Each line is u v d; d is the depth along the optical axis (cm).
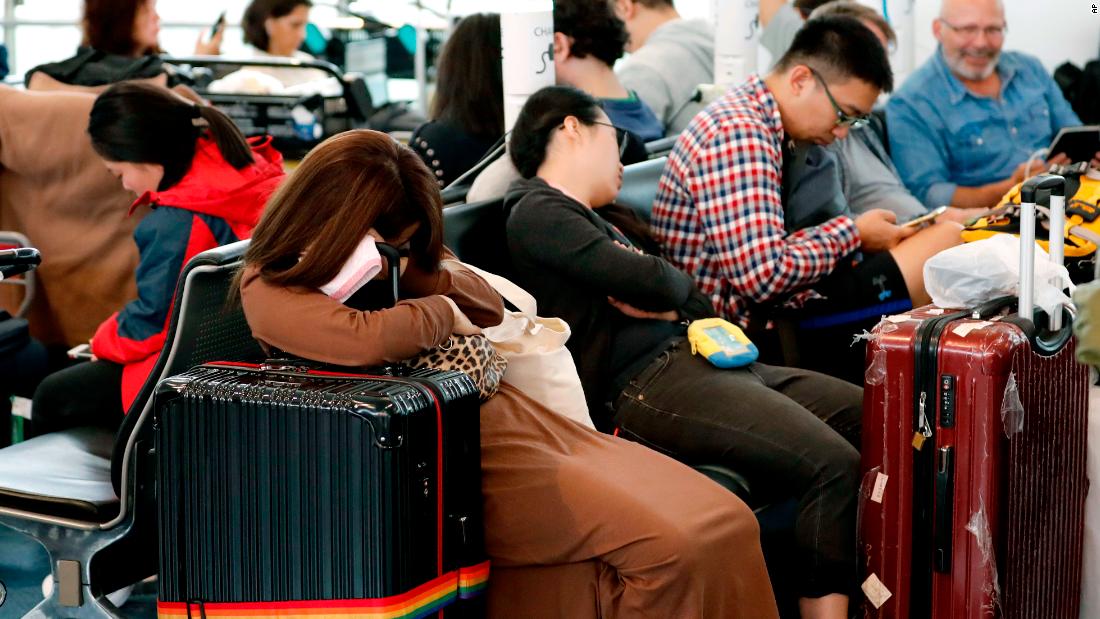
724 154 317
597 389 293
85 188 385
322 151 224
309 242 221
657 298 294
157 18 453
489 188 331
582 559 226
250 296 225
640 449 243
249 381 216
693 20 523
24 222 395
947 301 266
